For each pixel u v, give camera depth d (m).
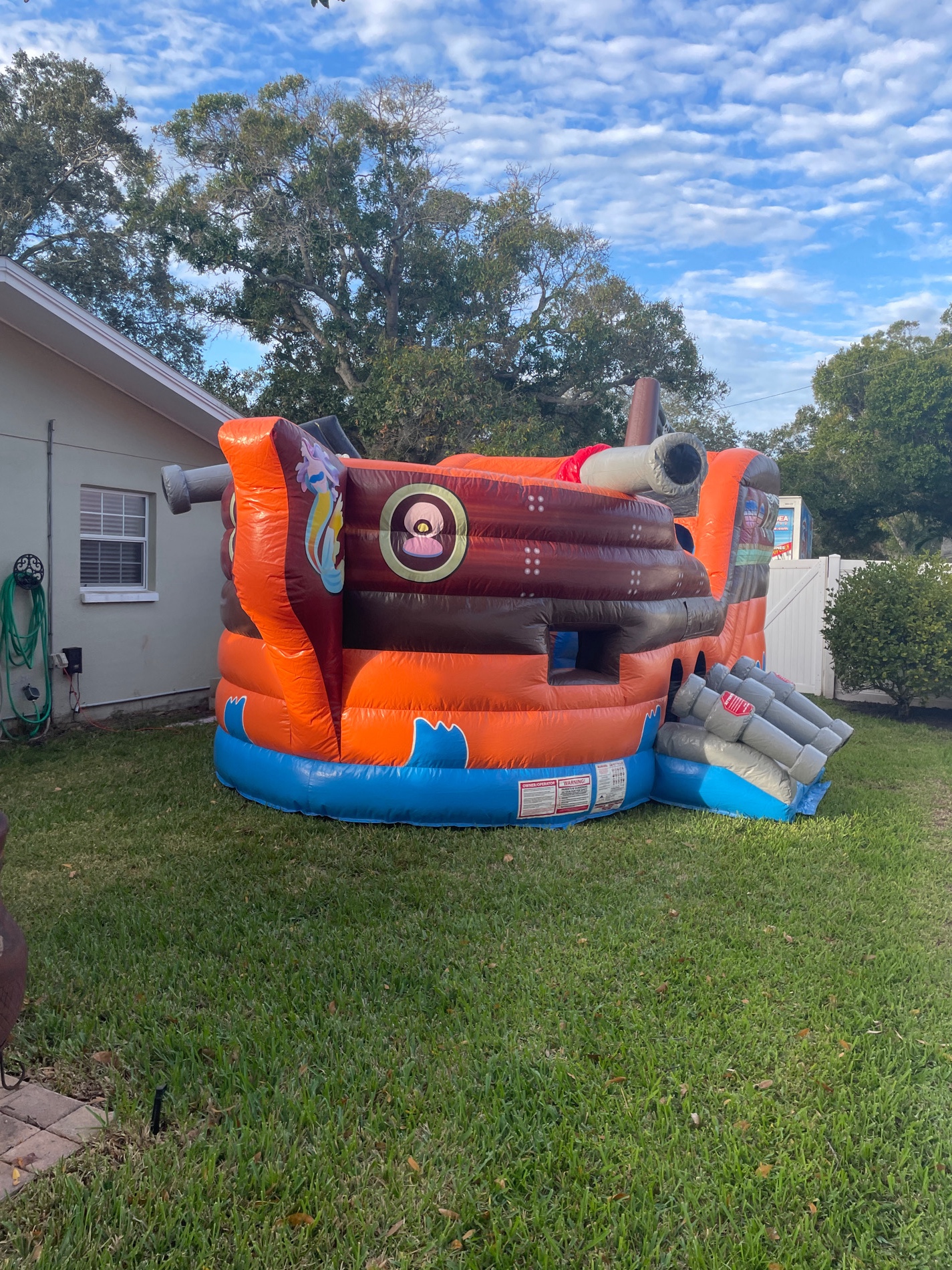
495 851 5.71
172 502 6.98
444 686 6.05
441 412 23.77
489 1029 3.53
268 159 25.11
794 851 5.95
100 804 6.61
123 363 9.26
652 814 6.80
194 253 25.64
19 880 5.06
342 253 27.00
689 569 7.70
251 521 5.39
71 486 9.66
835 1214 2.60
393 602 6.00
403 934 4.42
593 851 5.83
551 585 6.25
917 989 4.03
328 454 5.73
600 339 27.34
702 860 5.70
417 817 6.12
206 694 11.80
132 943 4.20
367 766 6.13
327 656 5.85
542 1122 2.98
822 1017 3.74
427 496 5.96
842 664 12.26
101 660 10.19
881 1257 2.48
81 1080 3.12
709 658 9.20
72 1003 3.62
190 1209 2.50
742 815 6.79
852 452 32.91
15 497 9.03
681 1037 3.53
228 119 25.47
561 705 6.39
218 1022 3.51
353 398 24.69
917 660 11.49
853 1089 3.24
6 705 9.01
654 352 28.70
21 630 9.16
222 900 4.81
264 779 6.48
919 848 6.18
